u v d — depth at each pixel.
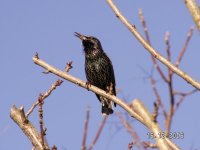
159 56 8.67
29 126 8.52
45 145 8.15
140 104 5.98
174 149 6.71
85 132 9.24
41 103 8.23
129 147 8.36
